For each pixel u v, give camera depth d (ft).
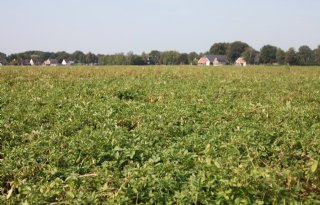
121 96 49.75
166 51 382.83
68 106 38.73
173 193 18.22
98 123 31.12
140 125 30.63
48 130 29.01
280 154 23.66
